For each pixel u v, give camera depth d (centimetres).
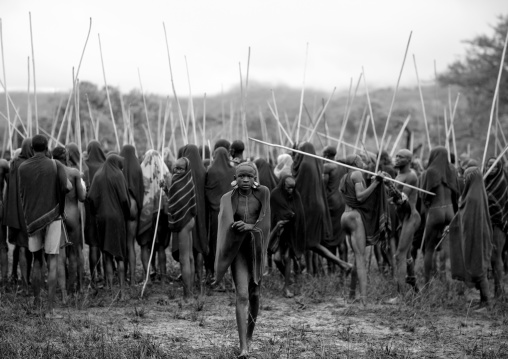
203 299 1024
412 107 4953
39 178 913
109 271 1087
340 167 1284
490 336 851
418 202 1187
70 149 1161
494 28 3588
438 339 832
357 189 1012
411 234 1049
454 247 1009
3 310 923
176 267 1368
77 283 1096
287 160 1320
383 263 1283
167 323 896
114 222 1055
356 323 911
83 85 2630
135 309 936
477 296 1096
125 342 795
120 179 1064
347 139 4284
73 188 1029
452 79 3612
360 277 1015
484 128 3284
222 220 731
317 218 1165
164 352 750
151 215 1138
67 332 830
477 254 987
